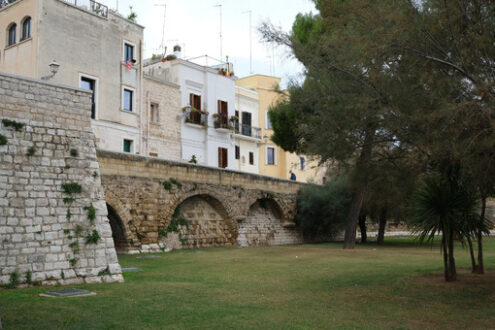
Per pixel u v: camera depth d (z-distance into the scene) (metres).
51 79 22.78
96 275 11.97
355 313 8.26
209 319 7.55
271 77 45.06
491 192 10.98
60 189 12.19
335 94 11.23
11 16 25.45
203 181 25.98
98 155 20.12
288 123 24.38
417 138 9.12
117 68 28.06
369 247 27.61
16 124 11.85
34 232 11.33
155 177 22.86
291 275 13.53
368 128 10.48
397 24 8.68
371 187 12.66
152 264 16.56
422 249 25.25
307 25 22.95
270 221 32.41
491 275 13.10
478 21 8.41
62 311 7.95
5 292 9.95
